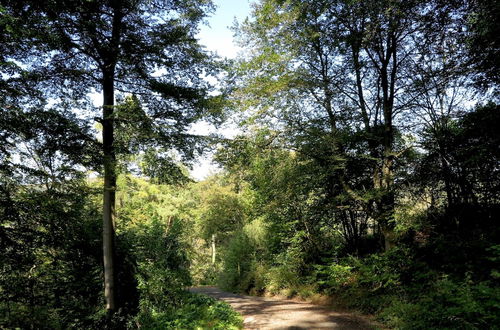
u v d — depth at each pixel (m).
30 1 7.20
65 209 11.77
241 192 27.39
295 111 13.20
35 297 10.65
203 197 30.30
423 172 11.56
